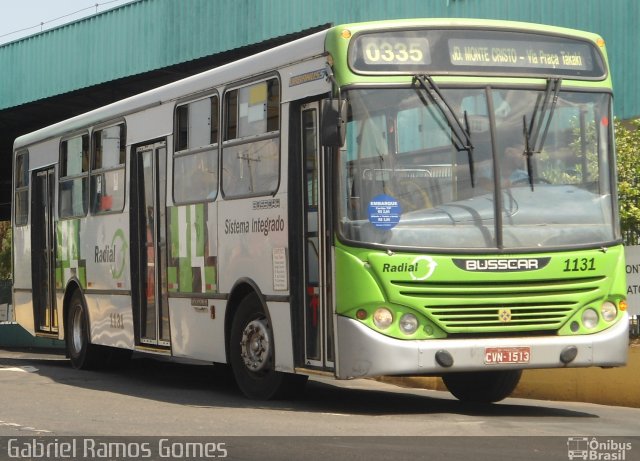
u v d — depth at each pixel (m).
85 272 16.95
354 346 10.49
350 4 21.70
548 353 10.74
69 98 29.36
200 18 24.59
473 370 10.61
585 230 11.02
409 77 10.86
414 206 10.66
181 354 14.00
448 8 20.61
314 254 11.29
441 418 10.90
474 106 10.95
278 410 11.48
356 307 10.51
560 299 10.84
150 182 14.97
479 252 10.64
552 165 11.06
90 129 16.88
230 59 24.97
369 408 12.00
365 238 10.55
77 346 17.42
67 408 11.60
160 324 14.66
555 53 11.37
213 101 13.33
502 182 10.85
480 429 9.96
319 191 11.09
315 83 11.22
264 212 12.09
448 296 10.59
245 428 9.83
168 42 25.34
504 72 11.12
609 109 11.44
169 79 27.59
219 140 13.12
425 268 10.52
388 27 10.94
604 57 11.59
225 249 12.91
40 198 19.00
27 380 15.52
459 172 10.79
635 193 15.20
